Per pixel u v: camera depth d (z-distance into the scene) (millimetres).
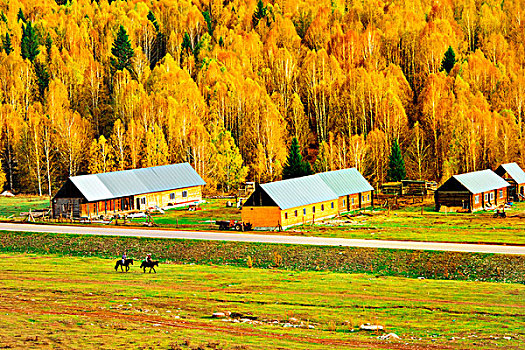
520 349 45594
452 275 77250
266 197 118250
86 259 89938
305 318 55344
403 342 47344
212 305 59688
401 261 84000
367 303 61000
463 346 46281
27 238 107062
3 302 57906
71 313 54156
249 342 46156
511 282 73375
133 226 120750
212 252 93438
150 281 72125
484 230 109688
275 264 85250
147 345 44031
